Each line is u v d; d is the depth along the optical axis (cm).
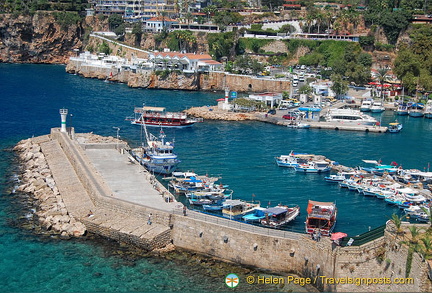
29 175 12988
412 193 12531
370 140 18238
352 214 11450
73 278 8412
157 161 13762
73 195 11431
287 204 11850
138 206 10094
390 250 7794
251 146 16962
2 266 8700
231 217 10594
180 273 8675
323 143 17638
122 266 8819
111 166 13300
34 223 10275
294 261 8725
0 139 16925
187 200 11944
